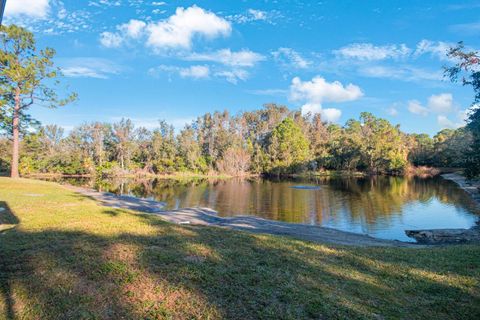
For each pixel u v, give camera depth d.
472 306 4.55
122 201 19.91
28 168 46.81
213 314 4.00
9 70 23.22
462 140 54.19
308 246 7.88
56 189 21.91
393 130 64.19
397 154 58.50
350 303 4.47
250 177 59.66
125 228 8.77
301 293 4.70
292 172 62.44
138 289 4.62
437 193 30.03
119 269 5.34
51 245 6.71
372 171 62.62
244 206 22.67
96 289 4.57
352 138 64.69
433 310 4.41
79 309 4.00
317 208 21.77
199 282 4.98
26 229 8.35
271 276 5.36
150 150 66.31
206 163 67.44
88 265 5.48
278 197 27.80
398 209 21.38
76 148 64.38
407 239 13.35
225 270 5.53
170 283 4.88
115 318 3.83
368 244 10.40
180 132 72.12
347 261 6.63
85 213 11.46
